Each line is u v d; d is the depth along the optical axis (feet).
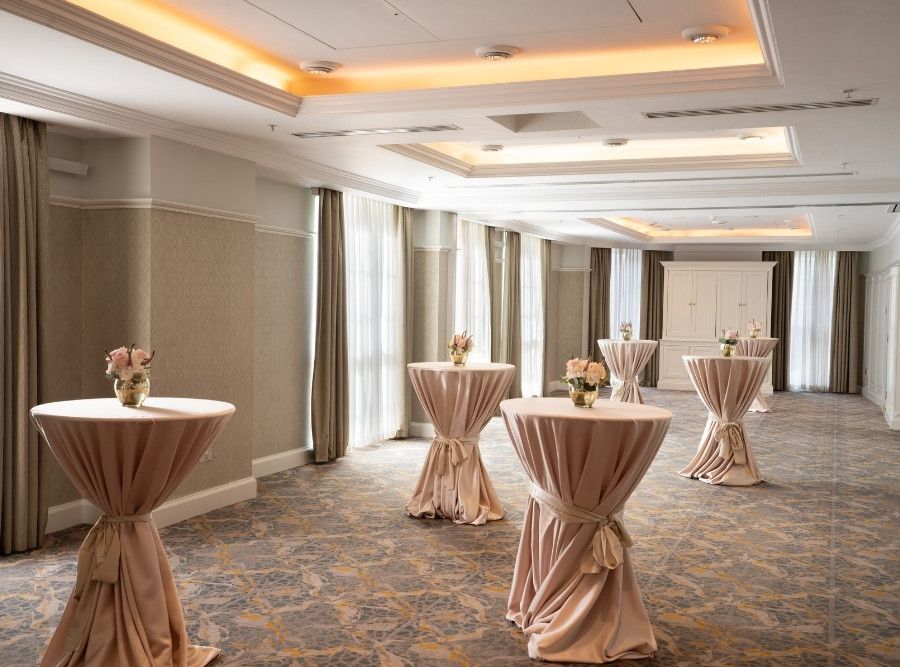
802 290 51.62
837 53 12.37
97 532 10.69
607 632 11.80
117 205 17.78
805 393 50.62
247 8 13.00
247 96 15.69
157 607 10.71
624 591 12.19
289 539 17.39
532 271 44.34
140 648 10.45
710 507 21.20
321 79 17.33
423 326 31.48
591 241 49.19
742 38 14.10
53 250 17.54
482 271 37.93
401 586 14.61
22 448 15.98
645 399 45.88
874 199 27.02
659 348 52.42
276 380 24.82
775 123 17.24
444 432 19.35
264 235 24.11
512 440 12.80
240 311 20.48
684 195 26.96
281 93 16.43
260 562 15.81
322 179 23.99
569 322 50.47
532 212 32.40
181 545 16.83
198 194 18.94
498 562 16.07
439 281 31.22
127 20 13.55
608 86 15.03
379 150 21.25
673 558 16.70
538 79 15.69
